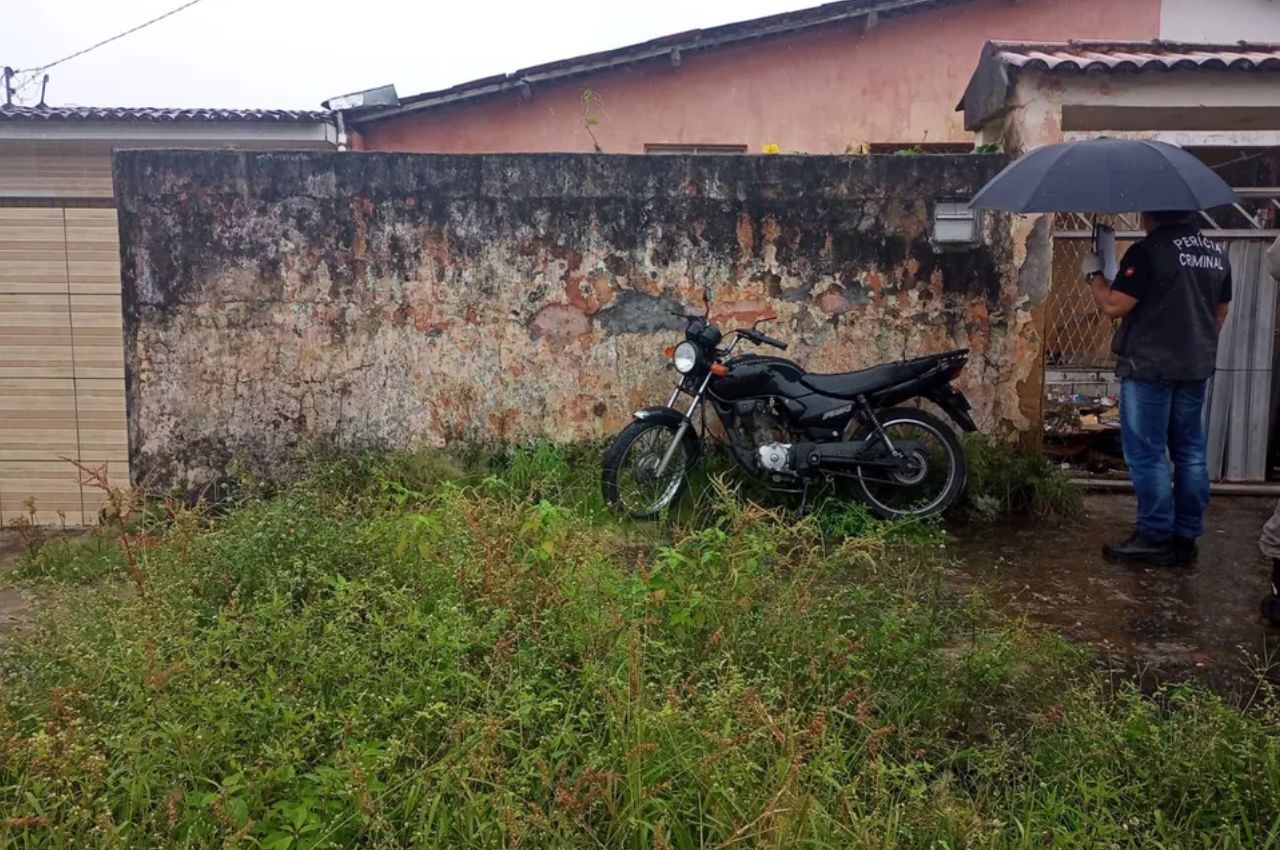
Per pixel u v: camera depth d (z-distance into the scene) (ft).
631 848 7.95
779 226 19.75
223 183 19.30
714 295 19.94
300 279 19.66
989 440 19.66
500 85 34.42
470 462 19.98
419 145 36.04
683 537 13.66
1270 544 13.06
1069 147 15.33
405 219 19.69
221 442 19.80
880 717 9.97
